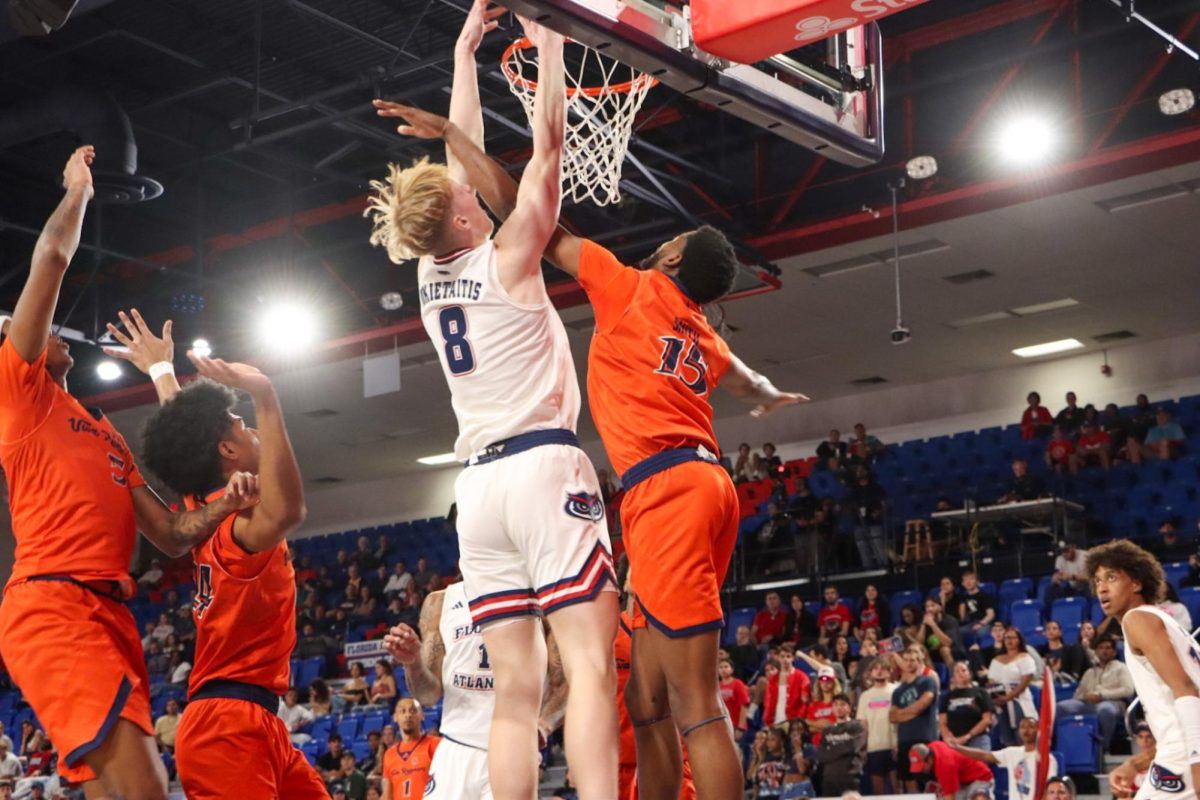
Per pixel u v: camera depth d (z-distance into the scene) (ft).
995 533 58.59
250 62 49.55
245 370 14.23
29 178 57.06
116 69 50.19
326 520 95.50
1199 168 49.47
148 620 81.25
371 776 46.24
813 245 55.47
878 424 77.92
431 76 49.03
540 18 14.20
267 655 14.73
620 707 16.93
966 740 37.78
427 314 12.30
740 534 65.31
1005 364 73.46
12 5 26.14
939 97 52.60
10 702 71.61
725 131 54.49
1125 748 41.14
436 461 88.84
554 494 11.58
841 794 38.32
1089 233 55.01
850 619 54.34
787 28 14.67
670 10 15.35
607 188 19.02
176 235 62.23
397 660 18.75
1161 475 62.23
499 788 11.39
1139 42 49.11
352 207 59.98
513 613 11.85
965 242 55.62
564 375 12.18
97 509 14.02
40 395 14.06
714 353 13.00
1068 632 50.55
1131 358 70.74
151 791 13.47
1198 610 49.78
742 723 44.52
